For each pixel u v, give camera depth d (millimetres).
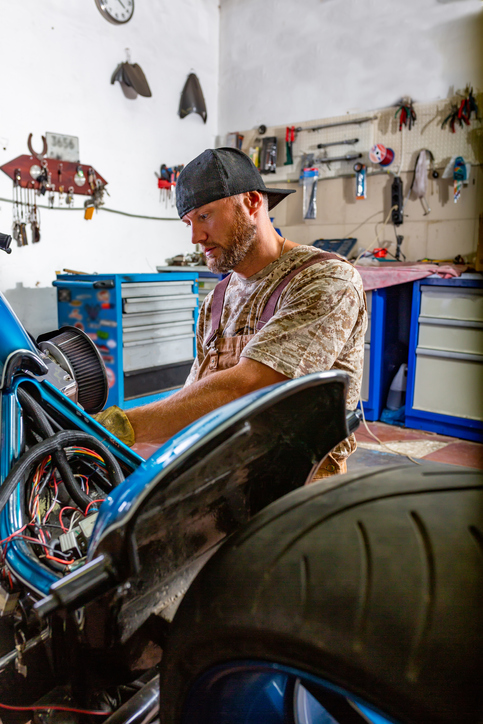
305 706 764
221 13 4941
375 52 4082
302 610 509
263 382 1029
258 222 1224
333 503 618
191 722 602
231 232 1180
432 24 3795
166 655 603
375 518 577
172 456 572
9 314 881
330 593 511
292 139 4555
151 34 4391
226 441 596
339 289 1113
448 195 3844
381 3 4004
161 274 3615
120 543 552
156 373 3715
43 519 887
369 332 3549
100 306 3467
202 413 1008
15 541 730
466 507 576
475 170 3695
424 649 456
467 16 3646
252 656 525
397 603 487
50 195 3828
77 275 3502
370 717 664
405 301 3701
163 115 4598
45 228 3830
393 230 4133
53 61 3752
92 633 625
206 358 1357
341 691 481
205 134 5035
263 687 682
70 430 872
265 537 597
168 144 4684
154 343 3648
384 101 4090
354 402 1256
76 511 891
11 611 729
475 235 3768
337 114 4344
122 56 4195
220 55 5020
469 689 433
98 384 1101
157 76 4500
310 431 750
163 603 694
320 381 670
